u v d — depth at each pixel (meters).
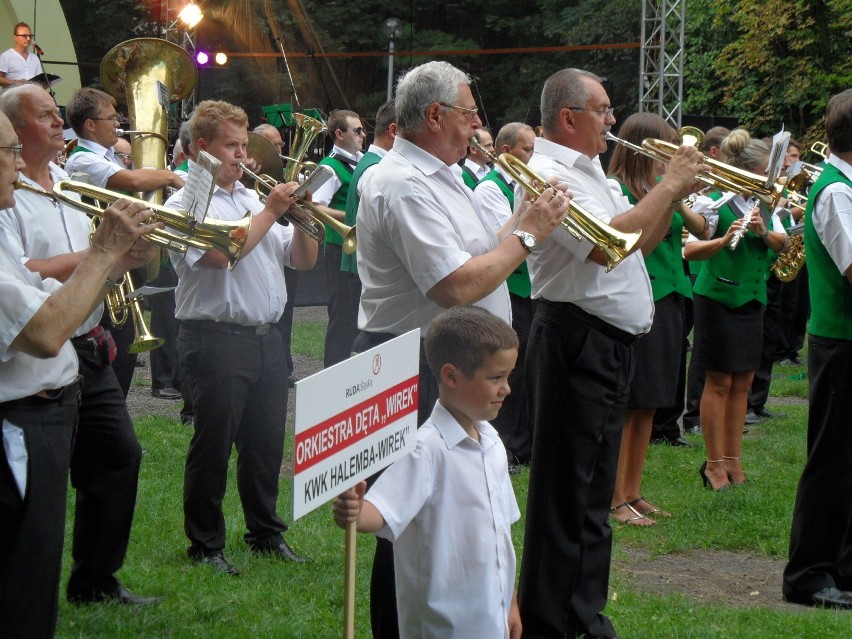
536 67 26.45
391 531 2.86
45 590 3.29
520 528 5.64
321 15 25.34
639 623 4.40
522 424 7.29
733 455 6.73
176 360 9.20
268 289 4.91
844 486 4.68
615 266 3.81
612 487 4.14
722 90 22.75
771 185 5.52
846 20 20.41
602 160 10.40
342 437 2.54
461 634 2.94
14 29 14.47
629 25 24.45
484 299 3.75
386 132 7.32
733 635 4.26
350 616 2.67
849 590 4.86
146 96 5.43
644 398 5.79
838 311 4.58
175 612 4.28
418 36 26.39
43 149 3.96
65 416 3.35
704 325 6.54
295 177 6.42
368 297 3.76
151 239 3.81
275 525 5.11
